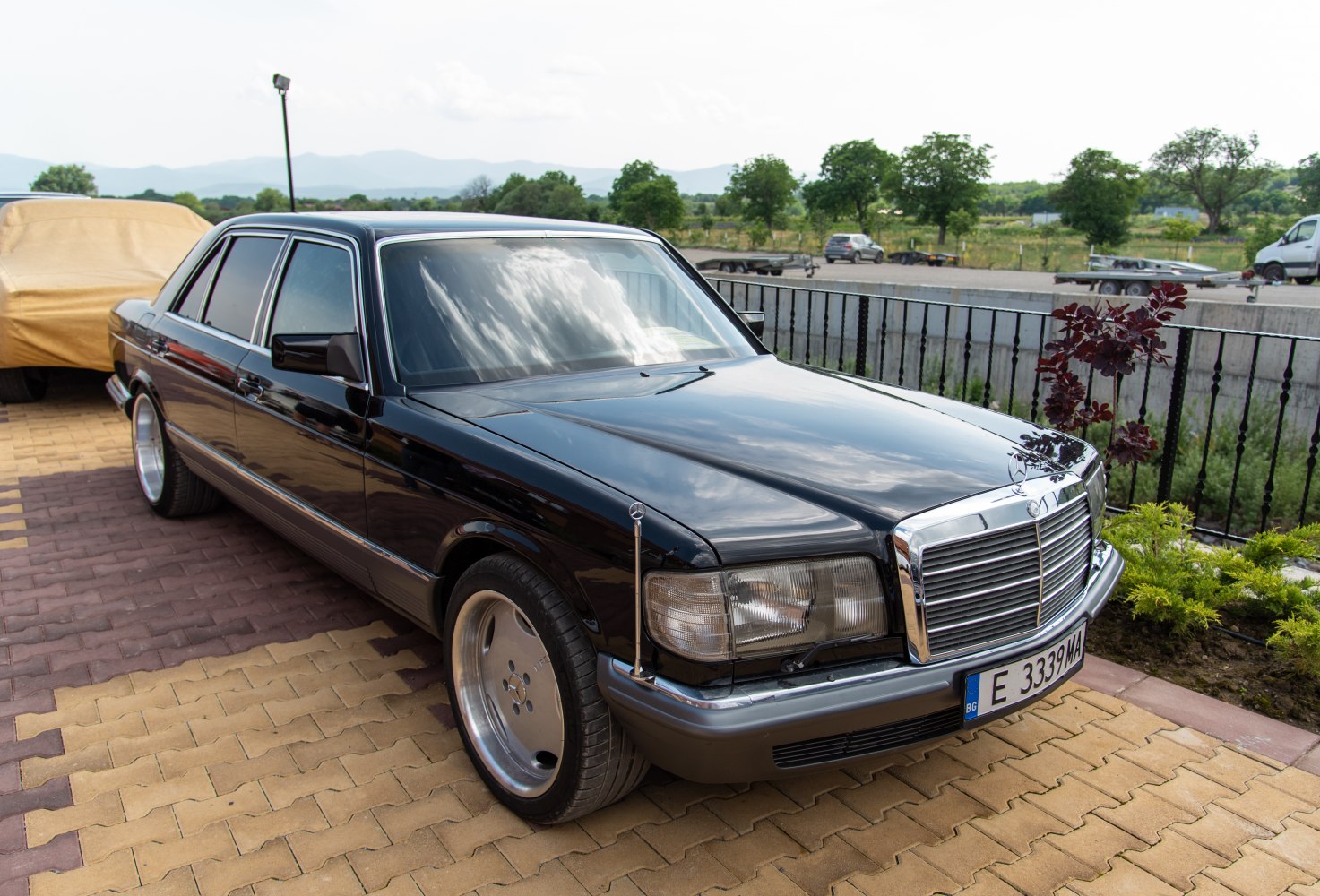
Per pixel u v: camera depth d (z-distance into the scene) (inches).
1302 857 98.7
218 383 157.6
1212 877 95.4
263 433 145.2
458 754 115.5
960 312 435.8
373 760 113.7
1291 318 375.6
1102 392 374.9
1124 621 157.2
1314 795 110.3
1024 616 97.3
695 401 118.5
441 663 139.3
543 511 92.9
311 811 103.5
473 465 102.1
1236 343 335.9
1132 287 1149.7
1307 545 160.6
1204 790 110.7
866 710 85.0
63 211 330.0
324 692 130.3
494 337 127.3
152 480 205.3
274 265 153.4
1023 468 104.4
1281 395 195.6
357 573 129.5
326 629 150.0
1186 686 137.9
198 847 97.1
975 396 421.7
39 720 121.8
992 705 93.7
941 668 89.7
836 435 108.0
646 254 157.5
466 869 94.2
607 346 134.3
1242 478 260.4
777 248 3257.9
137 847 97.0
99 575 170.4
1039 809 106.6
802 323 518.0
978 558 92.7
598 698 90.6
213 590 164.7
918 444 106.8
